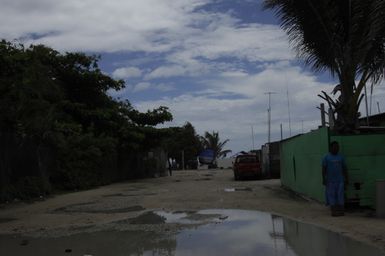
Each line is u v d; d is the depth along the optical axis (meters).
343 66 16.39
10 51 20.92
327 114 18.47
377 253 8.81
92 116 35.22
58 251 9.70
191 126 98.38
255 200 18.45
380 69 16.17
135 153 41.00
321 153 16.09
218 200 18.66
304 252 9.07
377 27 14.81
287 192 21.84
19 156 22.16
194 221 13.22
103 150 32.31
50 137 25.31
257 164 34.12
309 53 17.36
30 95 21.56
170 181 35.16
